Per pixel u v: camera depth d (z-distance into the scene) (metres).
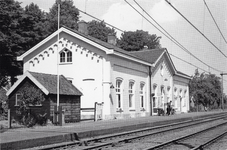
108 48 27.14
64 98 23.14
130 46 63.66
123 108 30.08
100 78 27.89
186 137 16.53
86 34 32.88
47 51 30.20
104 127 19.03
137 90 33.12
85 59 28.61
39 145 13.37
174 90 45.28
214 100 69.69
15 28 37.84
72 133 15.44
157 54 38.22
